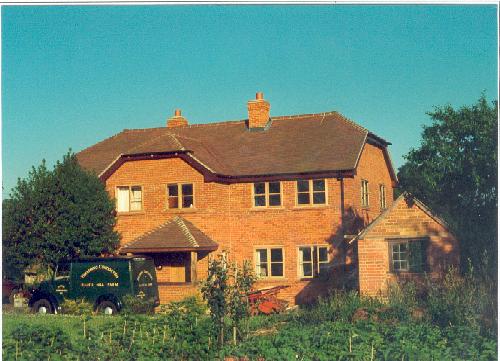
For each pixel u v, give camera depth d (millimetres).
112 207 30609
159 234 29453
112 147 36094
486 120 23188
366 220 31359
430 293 19109
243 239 31078
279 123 34312
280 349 13383
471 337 14336
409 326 15484
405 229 24125
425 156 24484
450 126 23812
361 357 13031
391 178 35594
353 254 29250
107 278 25266
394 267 24188
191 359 13812
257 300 23562
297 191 30500
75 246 29047
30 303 25922
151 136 36406
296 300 29750
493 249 22484
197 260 29797
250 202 31109
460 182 23812
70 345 13883
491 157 22797
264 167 31062
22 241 28375
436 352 13086
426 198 24672
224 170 31078
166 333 15125
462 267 23188
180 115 37656
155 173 31172
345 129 32062
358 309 18797
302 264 30188
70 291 25594
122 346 14133
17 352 13469
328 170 29672
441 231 23734
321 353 13141
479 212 23391
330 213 29750
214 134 35000
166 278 29922
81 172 29766
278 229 30562
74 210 28922
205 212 30203
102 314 24844
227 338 15258
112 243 30391
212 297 15203
